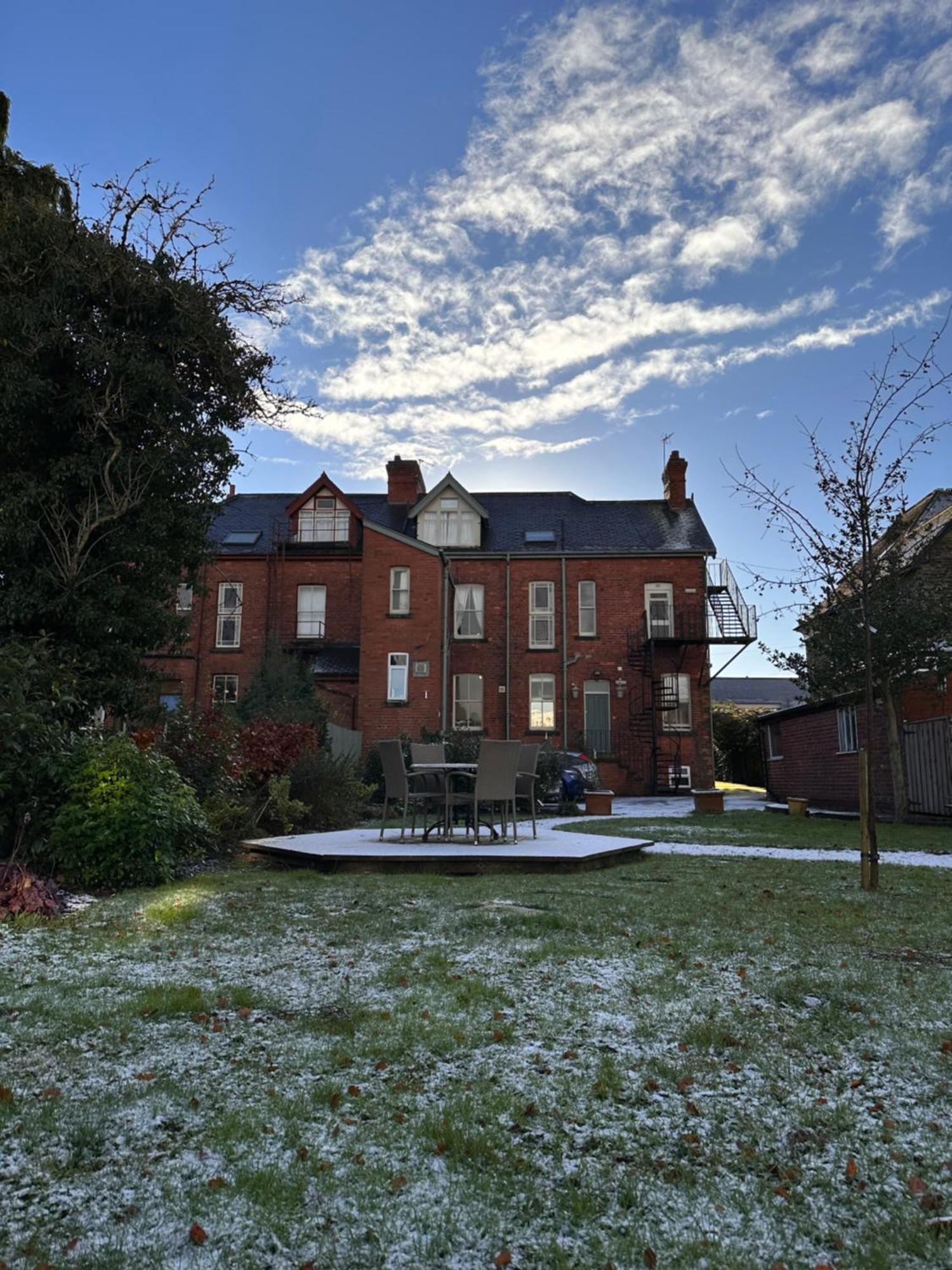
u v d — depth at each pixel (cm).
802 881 712
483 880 701
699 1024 329
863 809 681
